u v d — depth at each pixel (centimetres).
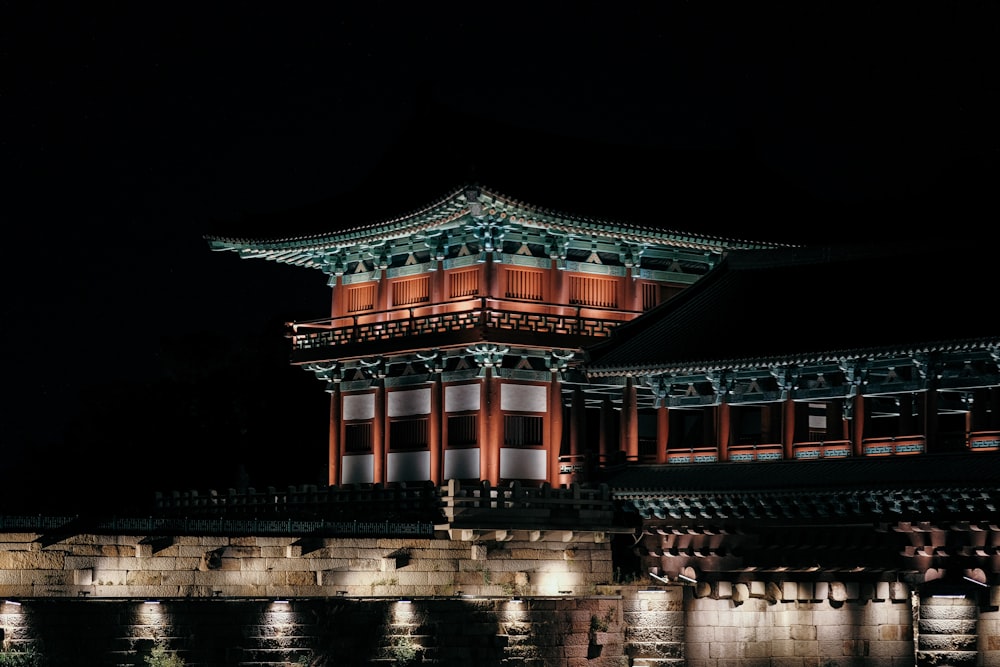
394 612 6325
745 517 6806
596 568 7156
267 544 6169
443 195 7469
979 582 6262
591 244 8112
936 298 6731
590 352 7462
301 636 6094
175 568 5934
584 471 7638
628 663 6962
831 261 7469
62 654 5534
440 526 6712
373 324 8200
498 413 7738
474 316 7631
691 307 7656
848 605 7450
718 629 7062
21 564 5575
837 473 6462
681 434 8550
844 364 6650
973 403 7425
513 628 6612
